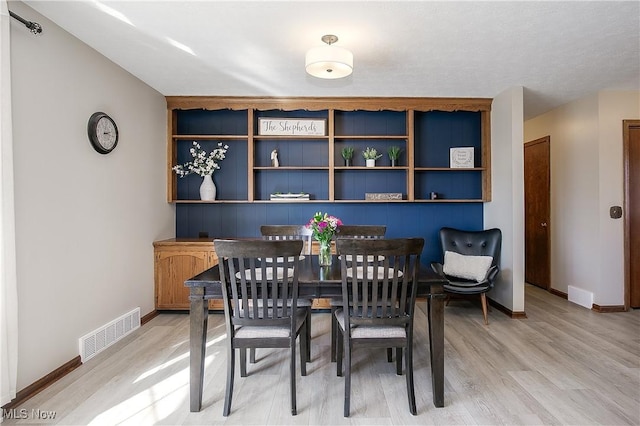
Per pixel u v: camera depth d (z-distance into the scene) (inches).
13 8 78.9
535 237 191.6
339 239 73.1
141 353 105.3
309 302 92.8
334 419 73.2
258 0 79.1
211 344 113.5
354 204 165.6
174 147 158.1
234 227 164.1
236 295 75.1
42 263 85.8
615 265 146.2
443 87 140.1
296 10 83.2
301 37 97.0
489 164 157.8
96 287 105.6
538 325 129.5
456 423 71.5
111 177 113.4
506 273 143.8
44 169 86.7
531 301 162.1
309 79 130.6
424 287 79.9
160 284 141.0
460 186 167.3
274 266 73.6
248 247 71.5
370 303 80.8
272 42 100.0
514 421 71.9
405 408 77.0
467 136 166.6
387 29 92.1
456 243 155.1
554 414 74.1
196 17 86.7
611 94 145.8
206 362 100.5
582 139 155.7
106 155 110.9
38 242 84.7
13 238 73.5
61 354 91.6
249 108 152.7
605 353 104.6
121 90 119.0
